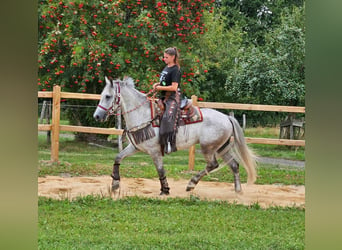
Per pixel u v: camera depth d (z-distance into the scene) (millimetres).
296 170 9555
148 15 10508
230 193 7332
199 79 12664
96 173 8484
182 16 11266
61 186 7238
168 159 11484
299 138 12805
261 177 8711
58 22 10648
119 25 10766
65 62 11680
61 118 15156
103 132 9016
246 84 13266
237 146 6820
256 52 13258
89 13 10844
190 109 6621
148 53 10992
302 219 5645
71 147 12305
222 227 5242
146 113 6508
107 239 4586
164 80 6434
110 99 6422
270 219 5672
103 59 10750
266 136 14836
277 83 12562
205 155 6762
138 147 6594
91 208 5973
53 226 4984
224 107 8859
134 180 8070
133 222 5348
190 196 6684
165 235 4832
